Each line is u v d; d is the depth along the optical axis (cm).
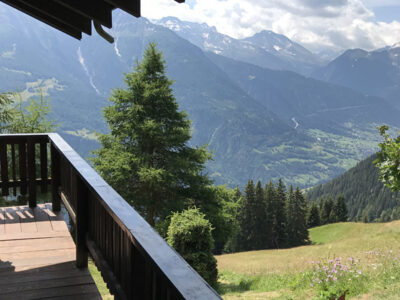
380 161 691
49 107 1717
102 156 2212
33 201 579
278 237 6431
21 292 343
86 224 373
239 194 6072
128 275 227
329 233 6162
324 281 914
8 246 452
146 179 1969
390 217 12400
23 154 568
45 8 324
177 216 1366
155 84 2191
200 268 1305
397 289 768
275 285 1220
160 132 2108
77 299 332
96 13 286
